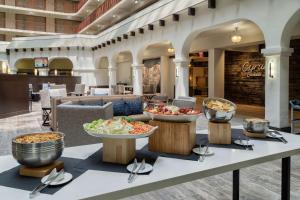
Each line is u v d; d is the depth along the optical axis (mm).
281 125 5562
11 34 22203
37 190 1096
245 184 3098
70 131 4184
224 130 1800
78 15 22672
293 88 9922
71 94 13180
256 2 5840
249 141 1862
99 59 17219
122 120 1606
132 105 5664
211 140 1828
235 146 1760
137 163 1425
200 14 7477
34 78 15102
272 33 5543
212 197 2775
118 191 1126
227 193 2869
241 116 8586
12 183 1191
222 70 11711
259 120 2006
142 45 10938
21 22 21719
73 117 4164
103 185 1170
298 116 7254
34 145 1238
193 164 1434
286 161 1818
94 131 1447
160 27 9547
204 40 11547
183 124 1593
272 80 5656
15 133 6176
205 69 16688
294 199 2713
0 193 1093
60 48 17672
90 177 1260
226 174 3416
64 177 1224
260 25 5797
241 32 9492
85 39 17312
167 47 14273
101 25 20266
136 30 11102
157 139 1649
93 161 1487
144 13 10312
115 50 13906
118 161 1449
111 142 1454
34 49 18312
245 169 3598
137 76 11617
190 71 16656
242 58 12461
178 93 8711
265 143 1835
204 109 1869
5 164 1453
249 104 12195
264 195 2805
